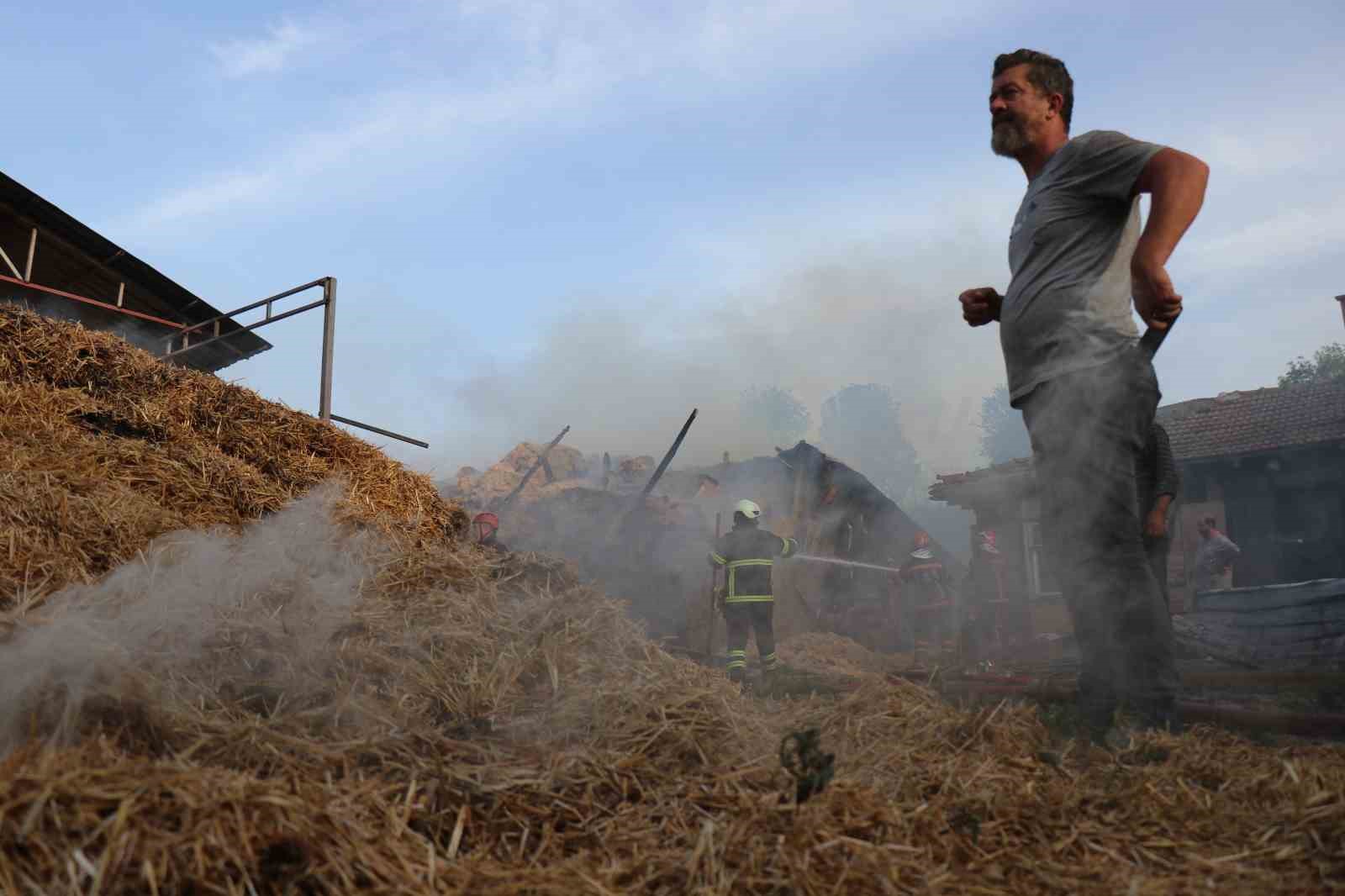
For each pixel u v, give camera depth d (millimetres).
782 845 1547
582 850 1628
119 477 3607
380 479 4945
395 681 2336
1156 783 1982
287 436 4840
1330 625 5730
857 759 2154
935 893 1441
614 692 2303
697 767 2004
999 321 3164
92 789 1325
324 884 1322
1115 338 2793
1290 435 15711
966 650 9461
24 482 3021
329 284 10641
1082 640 2707
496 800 1752
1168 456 3246
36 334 4469
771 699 3369
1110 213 2908
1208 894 1447
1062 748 2334
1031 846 1675
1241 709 2686
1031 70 3205
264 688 2188
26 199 11984
